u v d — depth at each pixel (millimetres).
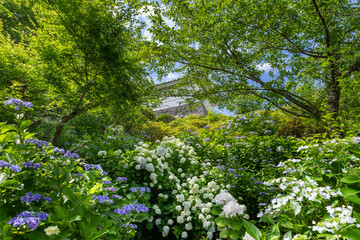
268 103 4848
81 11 4469
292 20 3686
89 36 4395
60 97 4480
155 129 8703
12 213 1277
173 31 3885
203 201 2893
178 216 2568
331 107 3871
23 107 1776
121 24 4766
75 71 4789
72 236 1259
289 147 4645
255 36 3871
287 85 3387
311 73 3234
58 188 1468
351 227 1154
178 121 11336
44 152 1678
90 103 4898
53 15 4457
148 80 5184
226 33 3641
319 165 1911
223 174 3326
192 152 4055
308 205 1710
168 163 3680
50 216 1205
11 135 1570
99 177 2156
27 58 4895
